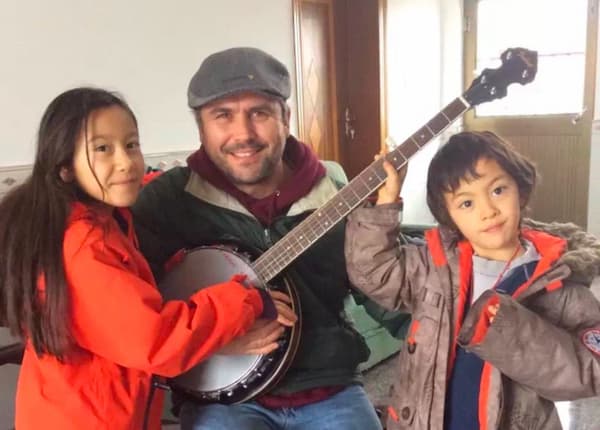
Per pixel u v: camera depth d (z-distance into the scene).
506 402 1.14
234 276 1.27
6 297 1.09
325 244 1.46
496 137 1.19
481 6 4.78
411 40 4.23
